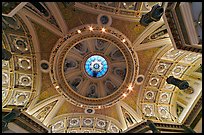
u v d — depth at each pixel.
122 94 17.27
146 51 16.53
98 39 17.02
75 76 18.19
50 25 15.38
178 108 15.95
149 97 17.22
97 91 18.38
